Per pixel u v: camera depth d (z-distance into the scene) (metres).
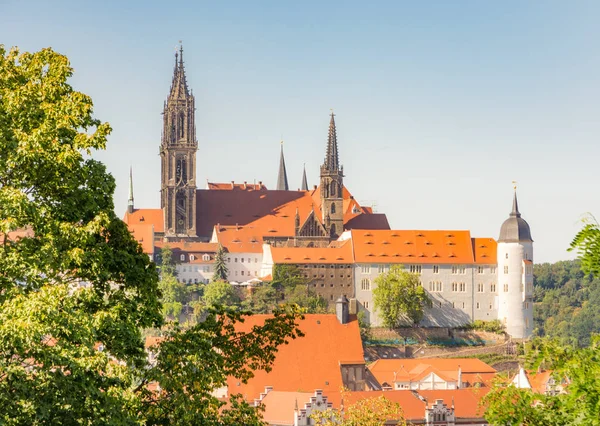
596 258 57.22
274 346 86.88
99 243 84.56
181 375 79.19
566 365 60.31
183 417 77.81
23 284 80.38
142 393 80.50
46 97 87.19
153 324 88.88
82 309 78.62
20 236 82.50
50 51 90.12
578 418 59.19
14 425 70.38
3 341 71.31
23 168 82.56
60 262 79.69
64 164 82.25
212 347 82.81
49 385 71.88
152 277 86.50
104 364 74.12
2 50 90.25
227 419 82.56
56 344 74.00
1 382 71.00
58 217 83.31
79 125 86.62
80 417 72.44
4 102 84.94
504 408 63.69
